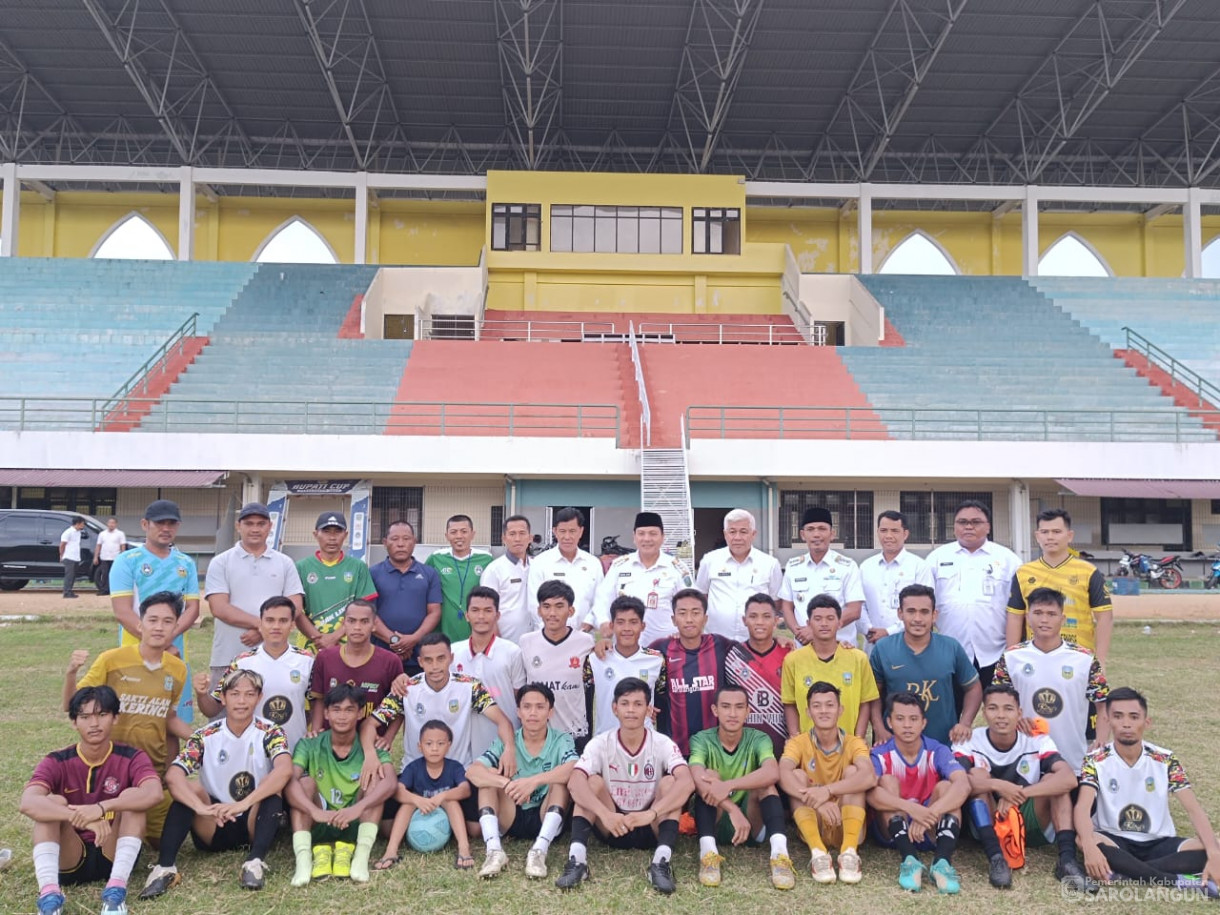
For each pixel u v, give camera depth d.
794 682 5.88
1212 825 5.75
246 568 6.66
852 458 20.95
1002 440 21.77
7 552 17.52
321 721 5.98
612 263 33.03
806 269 36.88
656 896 4.91
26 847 5.40
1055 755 5.41
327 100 32.94
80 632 13.80
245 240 35.88
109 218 35.47
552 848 5.62
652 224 33.44
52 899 4.57
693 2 27.12
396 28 28.83
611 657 5.99
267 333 27.64
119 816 4.93
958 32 28.92
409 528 6.89
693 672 5.90
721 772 5.59
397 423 22.31
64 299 28.66
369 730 5.69
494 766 5.66
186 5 27.61
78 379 24.20
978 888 5.02
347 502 21.27
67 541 16.64
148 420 21.77
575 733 6.11
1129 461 21.25
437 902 4.81
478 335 30.09
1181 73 30.91
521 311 32.56
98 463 20.20
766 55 30.16
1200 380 24.80
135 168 31.72
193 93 31.31
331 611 6.75
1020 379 25.55
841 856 5.21
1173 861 5.00
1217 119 33.94
